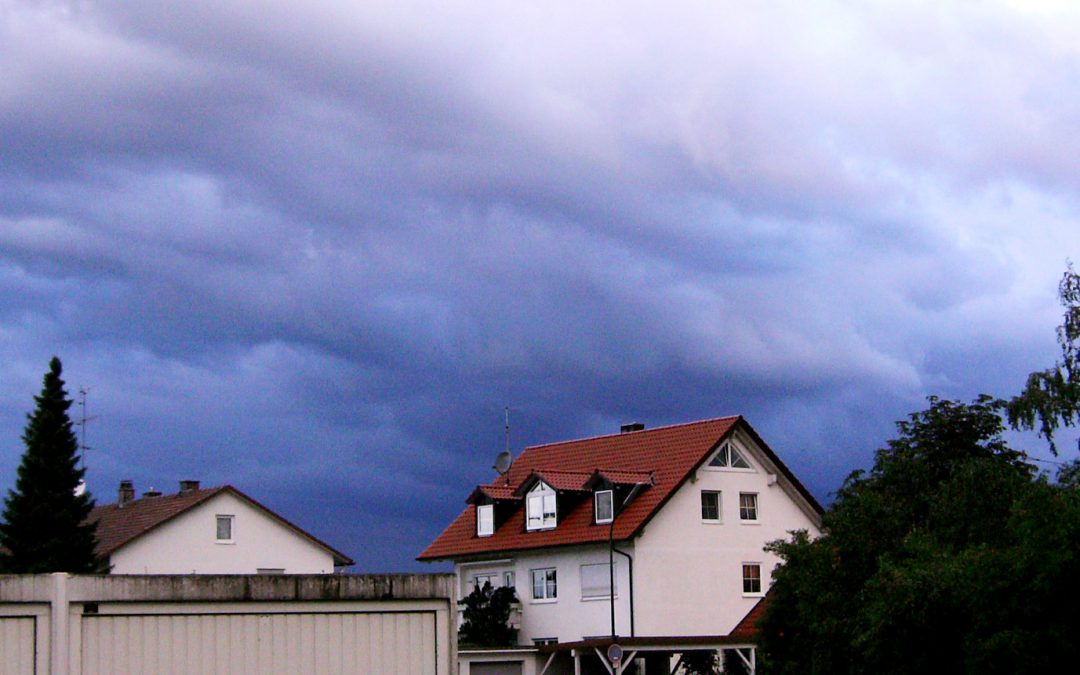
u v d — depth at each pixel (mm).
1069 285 35031
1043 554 22172
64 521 63375
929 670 24859
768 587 56969
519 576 58094
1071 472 26125
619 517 54719
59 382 65188
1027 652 21891
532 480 58094
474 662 50531
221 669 14875
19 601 14039
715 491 56562
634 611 53219
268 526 68875
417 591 15930
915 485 35188
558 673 52625
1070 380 34500
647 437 59625
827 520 31453
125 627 14492
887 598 25109
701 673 51281
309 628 15383
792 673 30031
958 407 37656
